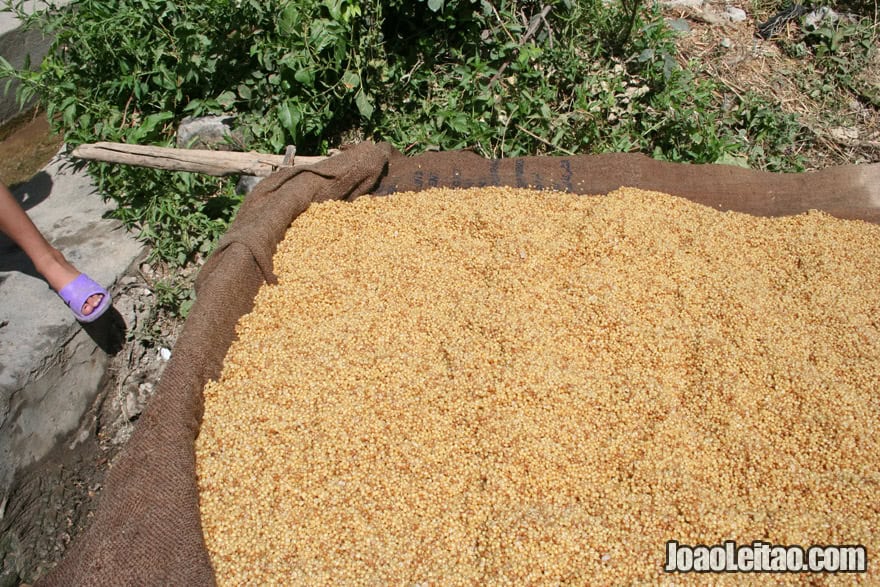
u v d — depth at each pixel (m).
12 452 1.64
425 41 2.46
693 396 1.61
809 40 2.77
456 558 1.35
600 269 1.87
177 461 1.38
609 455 1.49
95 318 1.77
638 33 2.47
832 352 1.69
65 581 1.27
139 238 2.05
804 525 1.37
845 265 1.91
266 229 1.84
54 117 2.36
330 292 1.82
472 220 2.02
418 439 1.51
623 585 1.31
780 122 2.47
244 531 1.38
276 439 1.52
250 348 1.67
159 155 2.03
